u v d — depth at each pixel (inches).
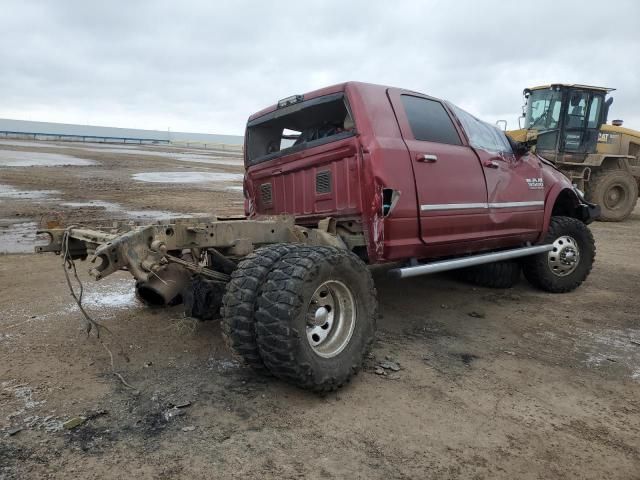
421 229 176.7
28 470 101.6
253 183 215.3
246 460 107.2
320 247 143.9
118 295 225.9
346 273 141.6
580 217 275.0
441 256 194.5
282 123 220.1
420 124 185.5
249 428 119.6
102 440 112.7
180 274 147.6
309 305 134.5
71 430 116.3
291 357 125.0
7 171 855.7
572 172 566.9
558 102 544.4
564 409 134.1
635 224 568.4
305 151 184.7
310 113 203.8
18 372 145.6
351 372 139.6
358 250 185.8
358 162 164.7
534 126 571.5
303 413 127.3
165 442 112.7
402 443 115.7
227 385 140.7
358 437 117.5
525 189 225.8
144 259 130.1
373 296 149.5
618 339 187.5
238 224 153.6
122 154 1537.9
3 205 500.4
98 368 149.6
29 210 472.7
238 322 129.1
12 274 258.5
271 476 102.3
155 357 158.2
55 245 161.2
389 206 164.9
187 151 2110.0
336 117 205.5
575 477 105.7
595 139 559.2
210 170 1111.6
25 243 335.3
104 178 827.4
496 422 126.4
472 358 166.9
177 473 102.2
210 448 111.0
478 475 105.1
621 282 278.2
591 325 202.8
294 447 112.6
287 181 196.9
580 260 253.4
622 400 140.0
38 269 270.1
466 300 235.5
